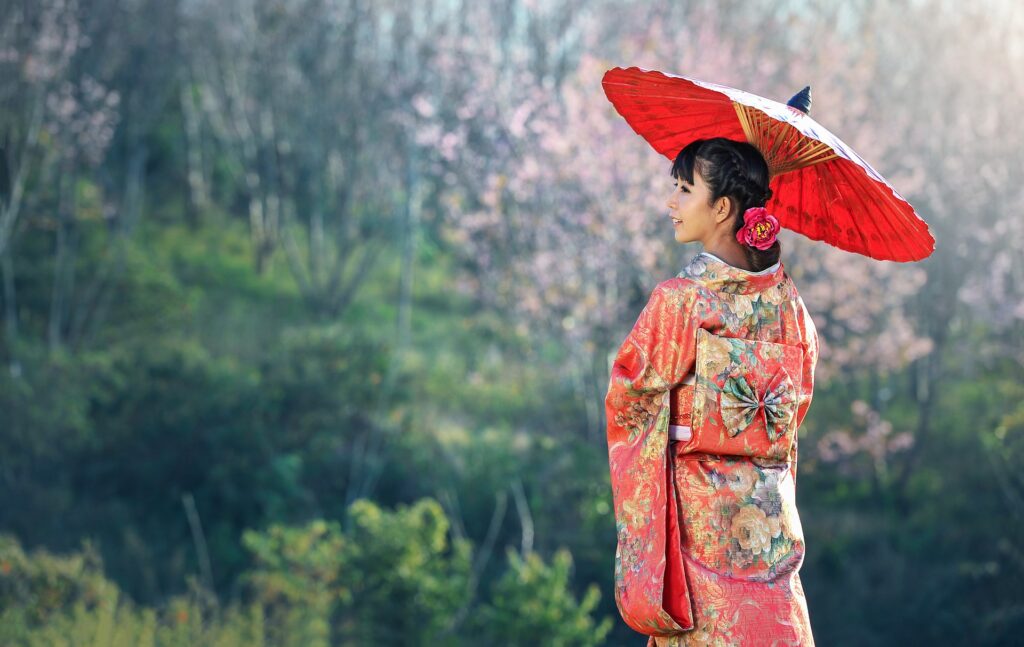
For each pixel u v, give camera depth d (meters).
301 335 22.03
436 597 11.80
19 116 21.41
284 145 27.67
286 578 11.95
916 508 18.19
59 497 16.11
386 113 25.14
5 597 10.24
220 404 17.80
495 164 17.14
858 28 22.69
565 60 20.20
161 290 23.05
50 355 19.30
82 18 23.02
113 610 10.05
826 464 19.11
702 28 17.56
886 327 18.44
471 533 16.25
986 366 21.44
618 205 15.22
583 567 14.92
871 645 14.09
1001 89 19.69
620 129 15.30
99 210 25.03
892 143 18.59
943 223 19.70
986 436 17.34
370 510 12.39
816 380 17.52
